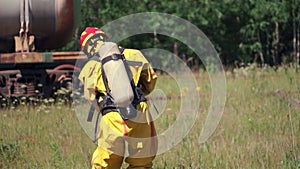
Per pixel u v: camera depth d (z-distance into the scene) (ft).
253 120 88.38
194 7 201.36
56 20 116.26
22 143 77.00
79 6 119.44
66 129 84.69
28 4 114.01
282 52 210.59
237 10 204.13
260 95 115.85
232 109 100.01
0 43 117.08
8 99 108.99
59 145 75.00
